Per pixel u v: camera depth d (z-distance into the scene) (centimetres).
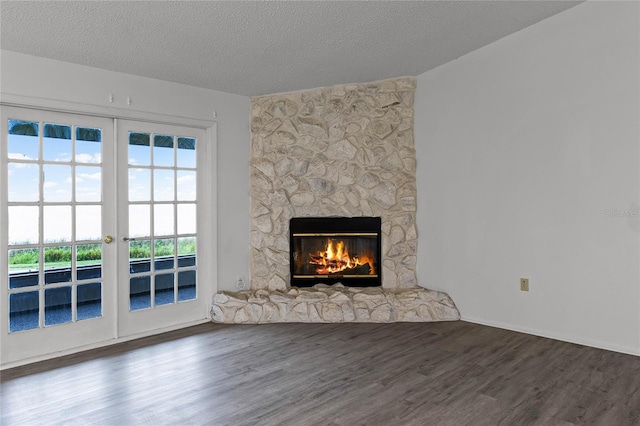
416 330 373
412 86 439
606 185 312
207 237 420
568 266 334
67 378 276
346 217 441
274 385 260
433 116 426
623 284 305
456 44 371
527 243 358
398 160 439
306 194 442
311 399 241
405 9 298
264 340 351
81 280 342
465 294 403
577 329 330
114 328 358
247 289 444
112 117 359
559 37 334
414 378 268
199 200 417
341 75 415
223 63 360
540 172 348
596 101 316
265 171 444
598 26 313
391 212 439
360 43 346
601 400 235
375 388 254
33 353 317
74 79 333
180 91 397
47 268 327
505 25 344
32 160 321
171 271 396
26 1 248
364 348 327
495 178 378
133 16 274
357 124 441
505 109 370
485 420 215
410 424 212
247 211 445
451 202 412
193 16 280
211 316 412
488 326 383
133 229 373
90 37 297
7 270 309
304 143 443
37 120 324
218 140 424
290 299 409
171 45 320
